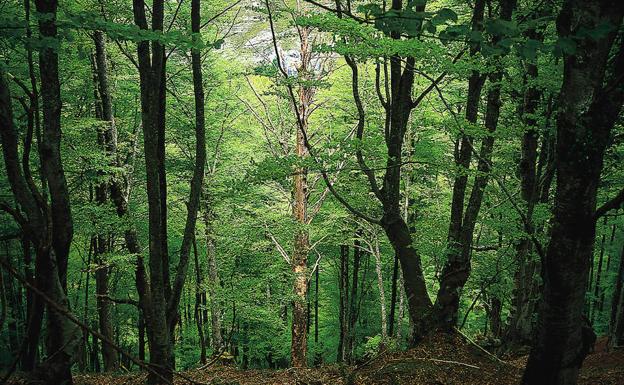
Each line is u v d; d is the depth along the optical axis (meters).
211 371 11.66
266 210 17.66
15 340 13.60
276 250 18.11
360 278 24.28
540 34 8.02
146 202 16.16
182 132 15.83
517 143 12.36
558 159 4.36
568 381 4.87
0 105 5.08
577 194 4.25
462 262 9.02
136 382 9.37
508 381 6.96
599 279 22.83
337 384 7.62
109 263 9.87
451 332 8.92
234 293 14.74
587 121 4.09
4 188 11.43
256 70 14.09
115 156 11.13
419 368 7.45
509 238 10.28
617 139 8.46
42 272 5.44
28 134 5.17
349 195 16.08
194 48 4.86
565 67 4.21
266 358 24.31
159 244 6.81
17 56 9.93
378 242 18.47
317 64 17.05
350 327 21.80
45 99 5.65
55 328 5.70
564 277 4.46
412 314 9.23
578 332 4.75
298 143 16.80
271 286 17.36
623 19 4.06
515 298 11.36
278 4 15.50
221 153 17.78
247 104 17.75
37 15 4.64
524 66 8.33
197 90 7.36
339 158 7.89
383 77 17.16
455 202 9.14
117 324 17.70
